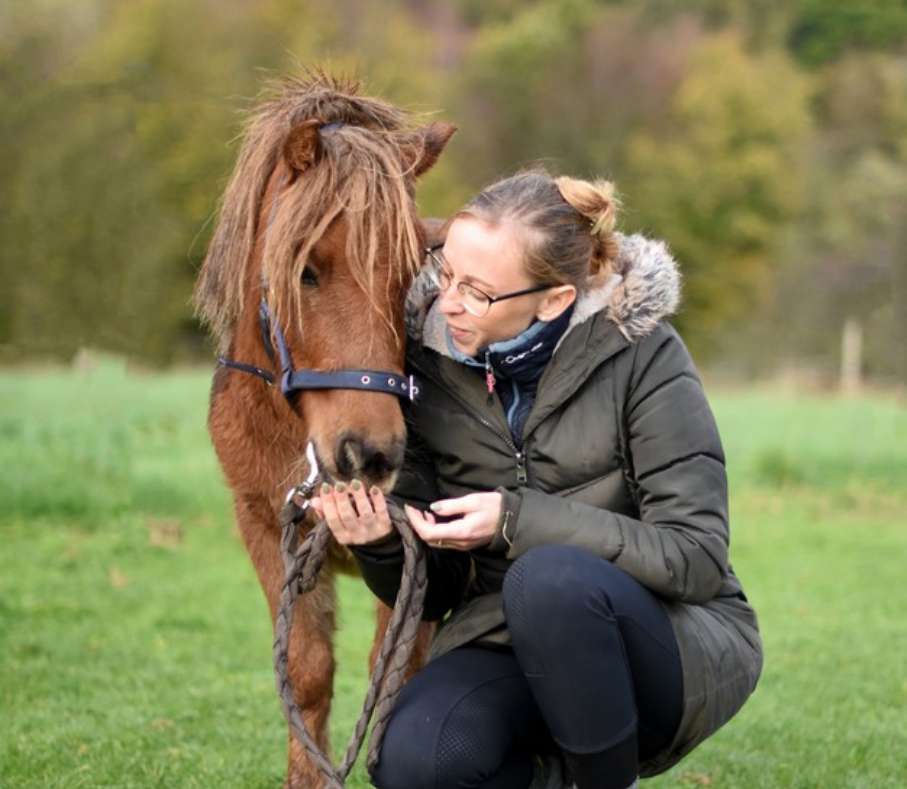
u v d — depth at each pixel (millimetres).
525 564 2848
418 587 3023
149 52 33281
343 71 4074
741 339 40000
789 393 27375
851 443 14812
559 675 2807
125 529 9375
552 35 43875
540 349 3047
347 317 3205
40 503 9719
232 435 4027
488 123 42406
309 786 3869
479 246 2938
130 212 26297
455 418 3164
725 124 42250
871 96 50656
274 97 4113
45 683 5715
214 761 4621
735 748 4938
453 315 3014
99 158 26344
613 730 2832
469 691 2959
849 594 8211
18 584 7738
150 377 21453
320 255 3242
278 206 3430
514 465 3121
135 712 5270
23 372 21766
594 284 3057
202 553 8883
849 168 46031
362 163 3299
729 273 41031
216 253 3883
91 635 6641
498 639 3127
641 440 3016
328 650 3943
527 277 2943
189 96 33062
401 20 38719
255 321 3738
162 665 6105
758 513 11531
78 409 14773
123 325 25891
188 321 30297
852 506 12094
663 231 41375
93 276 25609
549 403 3033
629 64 43219
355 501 2988
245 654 6352
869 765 4730
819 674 6191
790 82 44625
